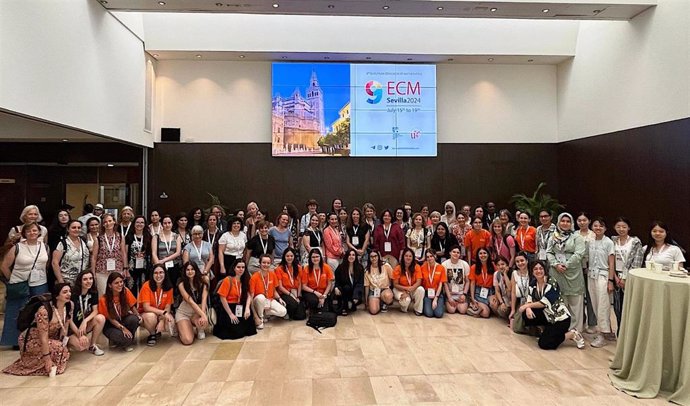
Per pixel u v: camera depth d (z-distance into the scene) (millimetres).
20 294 4191
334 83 9031
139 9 6688
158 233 5363
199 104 9070
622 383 3365
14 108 4551
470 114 9523
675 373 3166
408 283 5590
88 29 6141
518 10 6984
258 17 8445
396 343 4410
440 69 9500
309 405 3051
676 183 6527
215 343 4426
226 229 6484
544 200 8734
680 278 3283
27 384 3420
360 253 6117
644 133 7160
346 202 9109
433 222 6977
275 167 9086
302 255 5977
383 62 9258
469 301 5637
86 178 8797
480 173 9438
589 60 8562
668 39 6645
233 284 4691
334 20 8562
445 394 3229
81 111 5934
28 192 8625
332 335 4676
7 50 4445
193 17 8312
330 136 8992
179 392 3266
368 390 3295
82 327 3980
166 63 9039
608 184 8039
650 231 4176
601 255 4500
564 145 9398
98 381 3475
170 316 4453
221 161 9031
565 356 4035
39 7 4980
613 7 6949
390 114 9117
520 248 5637
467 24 8734
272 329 4910
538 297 4516
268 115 9180
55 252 4328
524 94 9648
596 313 4562
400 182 9234
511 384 3406
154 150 8906
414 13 7012
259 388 3332
